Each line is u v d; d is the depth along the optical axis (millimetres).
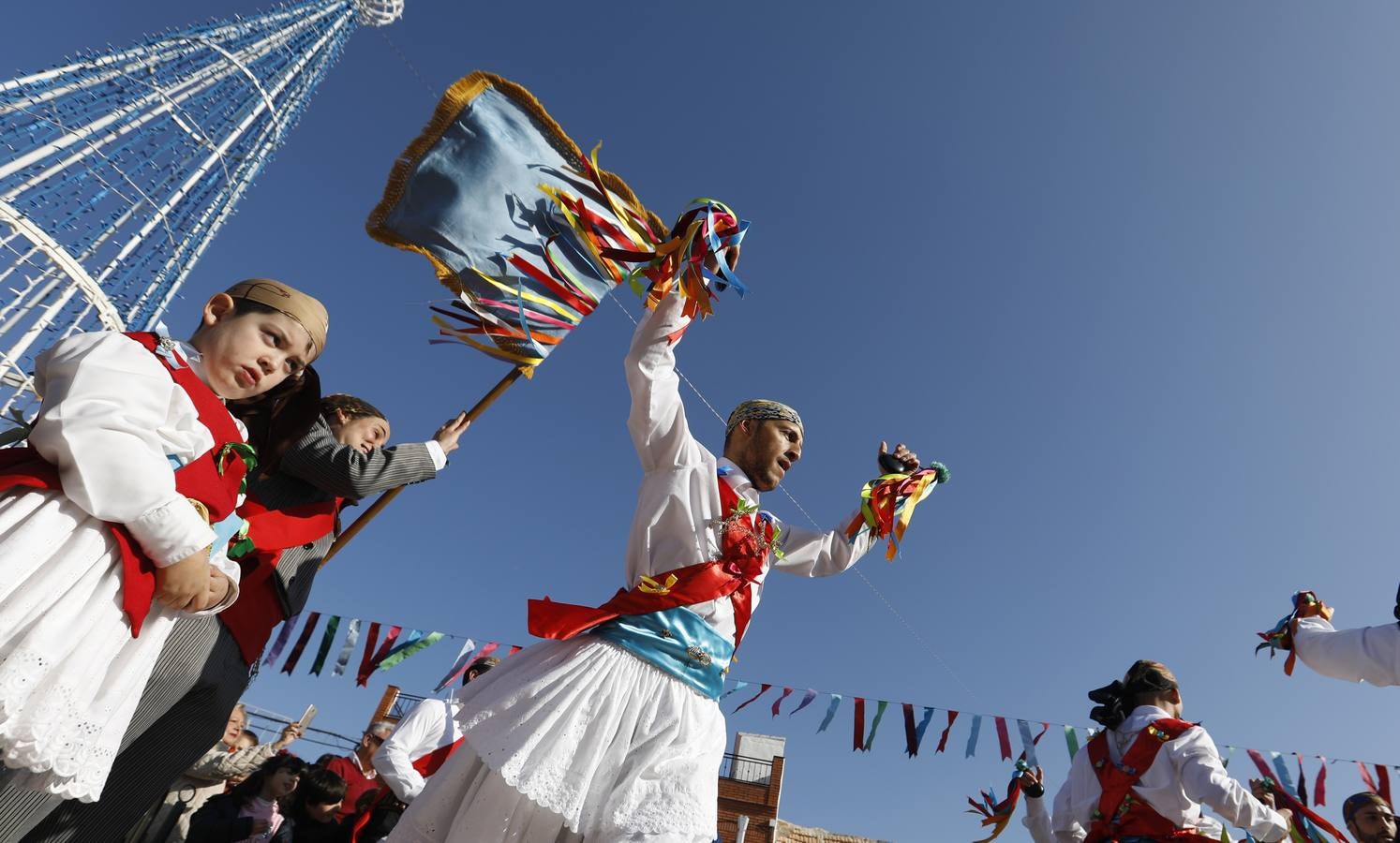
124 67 18906
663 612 2688
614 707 2469
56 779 1869
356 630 5832
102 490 1829
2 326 14797
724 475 3174
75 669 1784
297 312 2371
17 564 1697
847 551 3541
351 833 4672
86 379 1881
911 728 6301
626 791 2348
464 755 2561
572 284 3822
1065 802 4191
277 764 4754
